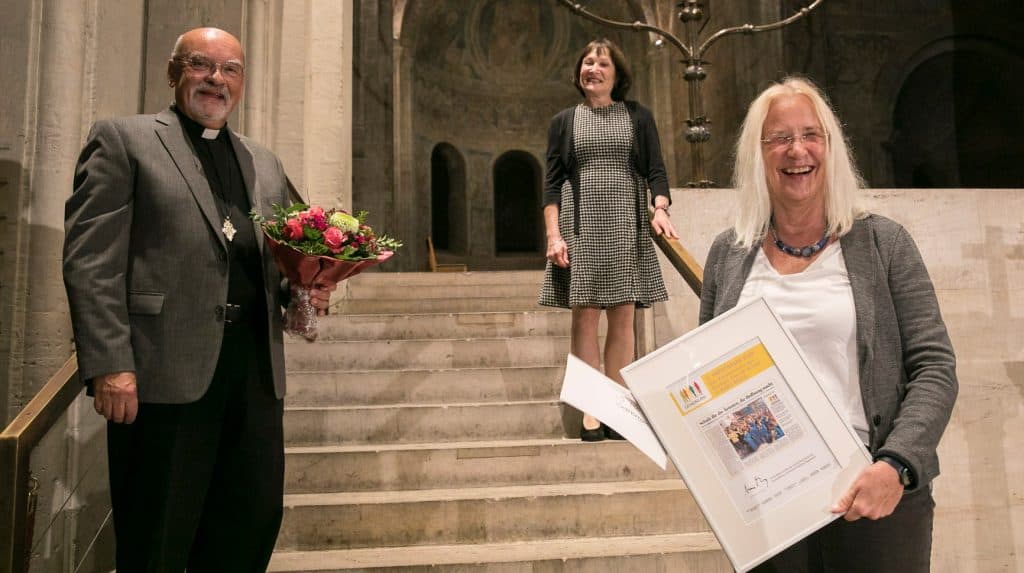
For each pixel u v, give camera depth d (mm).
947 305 3521
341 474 3143
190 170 1952
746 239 1561
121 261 1816
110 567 2932
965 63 12102
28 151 2842
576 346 3285
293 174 4969
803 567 1445
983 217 3590
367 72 12242
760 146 1546
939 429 1290
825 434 1293
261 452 1977
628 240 3129
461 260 16969
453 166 17406
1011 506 3461
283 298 2164
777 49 9867
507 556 2627
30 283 2799
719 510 1274
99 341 1726
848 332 1426
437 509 2859
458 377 3906
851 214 1485
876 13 11617
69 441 2713
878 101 11461
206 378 1861
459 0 16594
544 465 3229
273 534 1999
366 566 2512
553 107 17812
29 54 2863
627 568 2582
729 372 1353
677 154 12414
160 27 3975
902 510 1352
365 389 3846
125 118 1955
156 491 1810
